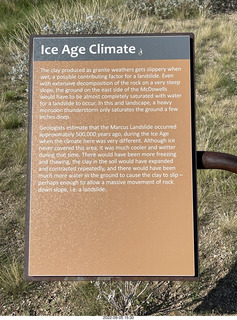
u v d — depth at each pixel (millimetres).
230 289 2873
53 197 2078
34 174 2094
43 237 2053
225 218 3389
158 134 2104
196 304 2766
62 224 2061
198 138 4352
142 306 2719
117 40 2158
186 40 2158
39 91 2146
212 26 7434
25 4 8383
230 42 6590
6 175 4023
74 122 2123
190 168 2084
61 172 2098
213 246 3209
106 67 2152
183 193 2072
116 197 2072
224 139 4395
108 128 2113
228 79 5680
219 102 5199
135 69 2148
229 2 8523
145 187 2076
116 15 7445
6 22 7578
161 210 2061
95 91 2139
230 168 2121
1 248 3262
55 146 2115
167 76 2139
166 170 2086
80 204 2070
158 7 8000
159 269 2029
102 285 2830
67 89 2145
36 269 2033
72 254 2041
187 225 2053
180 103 2121
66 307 2771
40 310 2760
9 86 5750
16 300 2832
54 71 2160
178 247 2041
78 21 6578
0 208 3672
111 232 2051
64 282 2973
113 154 2100
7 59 6422
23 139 4457
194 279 2023
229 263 3041
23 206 3643
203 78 5715
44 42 2174
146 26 7016
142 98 2129
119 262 2035
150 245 2041
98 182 2086
